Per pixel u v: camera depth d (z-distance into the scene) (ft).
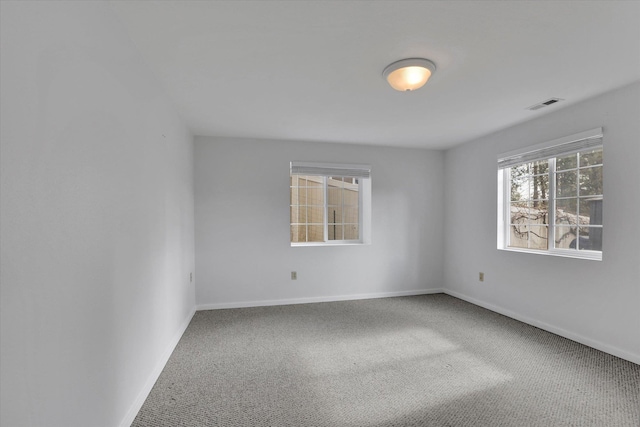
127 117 5.93
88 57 4.50
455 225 15.69
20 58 3.13
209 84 8.40
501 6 5.36
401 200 15.93
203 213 13.62
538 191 11.79
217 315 12.78
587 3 5.27
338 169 15.10
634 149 8.39
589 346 9.51
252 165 14.14
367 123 11.96
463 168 15.15
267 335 10.62
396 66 7.27
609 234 8.96
